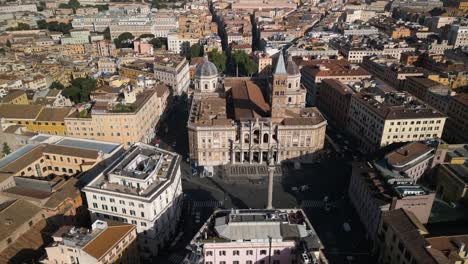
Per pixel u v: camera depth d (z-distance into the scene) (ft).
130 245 415.03
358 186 542.98
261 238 360.28
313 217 543.80
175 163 512.63
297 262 356.18
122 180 463.01
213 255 363.97
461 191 535.60
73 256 377.30
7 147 647.15
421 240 396.78
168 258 468.75
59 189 501.15
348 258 469.98
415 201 465.47
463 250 388.78
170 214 491.72
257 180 637.71
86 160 561.43
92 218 478.18
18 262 408.26
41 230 452.76
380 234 456.45
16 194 485.56
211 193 601.21
